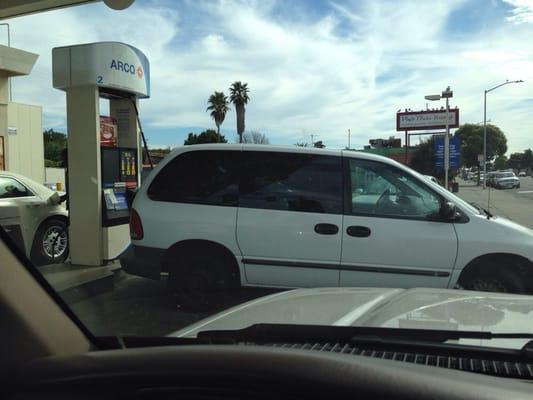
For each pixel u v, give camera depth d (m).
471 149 84.38
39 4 8.74
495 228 5.50
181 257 5.90
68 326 1.56
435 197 5.62
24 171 19.52
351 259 5.62
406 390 1.19
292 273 5.72
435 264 5.50
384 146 70.75
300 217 5.71
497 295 3.22
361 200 5.72
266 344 2.26
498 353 2.09
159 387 1.25
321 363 1.27
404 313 2.71
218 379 1.23
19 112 19.23
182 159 6.05
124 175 8.70
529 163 137.75
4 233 1.56
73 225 8.12
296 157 5.89
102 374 1.29
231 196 5.88
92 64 7.80
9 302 1.42
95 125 7.96
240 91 59.62
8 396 1.31
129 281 7.71
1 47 15.27
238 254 5.79
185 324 5.54
